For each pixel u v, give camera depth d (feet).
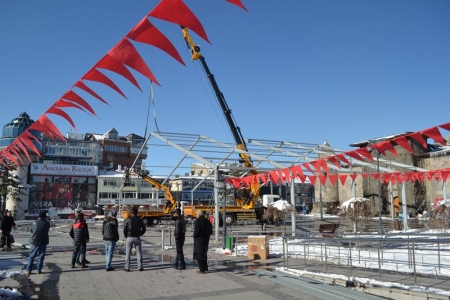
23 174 168.66
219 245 62.59
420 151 142.10
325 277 31.83
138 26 11.94
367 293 27.04
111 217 36.91
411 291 25.27
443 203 50.57
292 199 74.13
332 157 30.63
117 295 26.09
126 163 296.30
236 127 114.62
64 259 45.14
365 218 59.36
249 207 118.83
